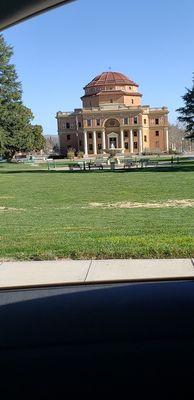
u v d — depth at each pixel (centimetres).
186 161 5962
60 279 734
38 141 9688
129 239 966
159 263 802
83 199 2058
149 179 3119
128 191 2355
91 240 974
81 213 1560
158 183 2775
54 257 863
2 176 3991
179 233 1048
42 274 762
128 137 12769
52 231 1141
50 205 1861
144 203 1831
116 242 937
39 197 2203
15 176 3962
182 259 823
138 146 12756
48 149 16650
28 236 1059
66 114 13238
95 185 2792
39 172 4534
